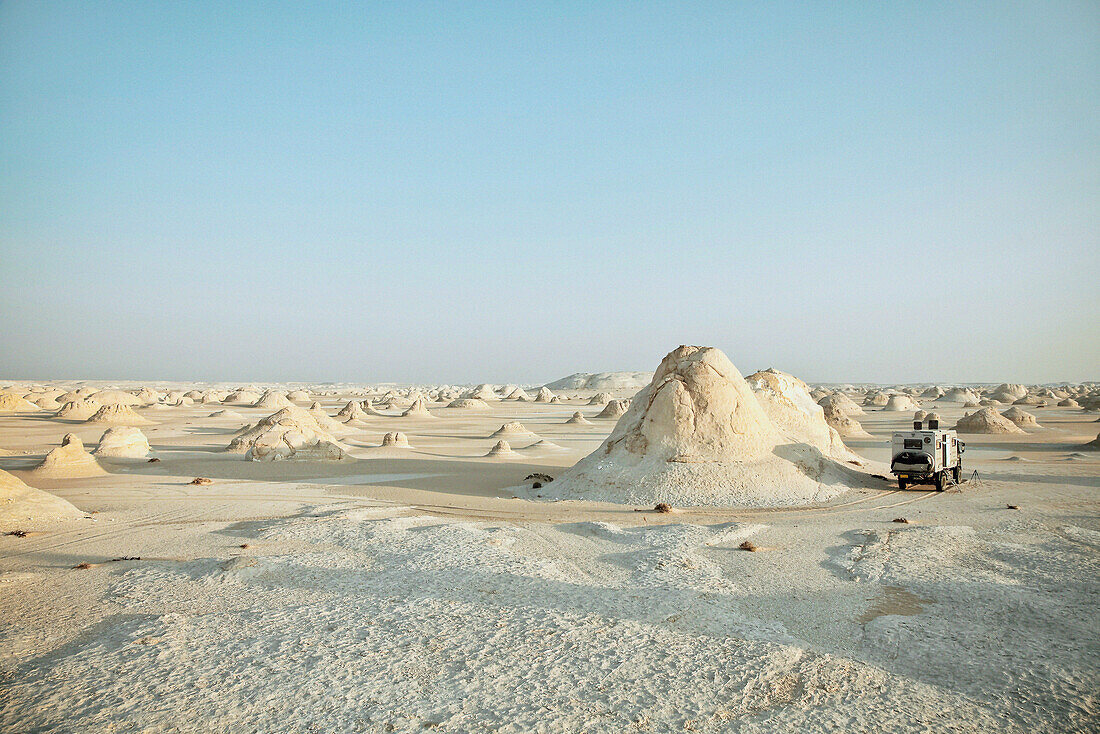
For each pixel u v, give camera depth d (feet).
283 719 22.29
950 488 69.00
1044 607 31.24
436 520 51.85
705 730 21.61
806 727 21.75
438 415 249.96
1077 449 114.11
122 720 22.22
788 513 56.34
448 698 23.63
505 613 31.37
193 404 278.67
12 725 21.93
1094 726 21.58
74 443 86.48
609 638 28.55
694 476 63.16
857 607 32.19
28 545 45.39
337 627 29.78
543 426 192.54
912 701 23.35
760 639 28.37
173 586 35.63
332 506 59.72
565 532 48.52
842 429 148.77
